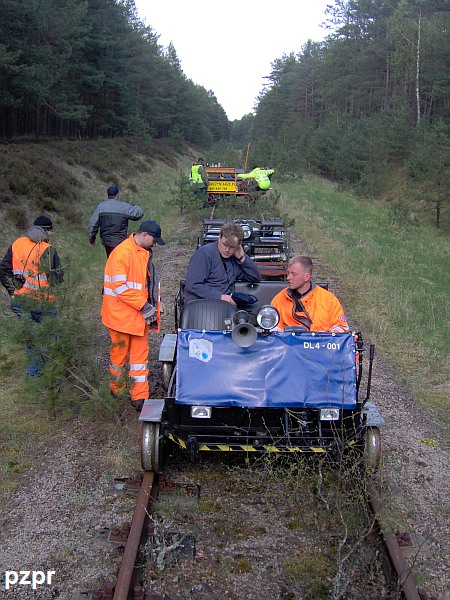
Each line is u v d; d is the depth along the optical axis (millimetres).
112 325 6148
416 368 8398
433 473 5570
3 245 14484
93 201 22578
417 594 3750
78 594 3957
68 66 33344
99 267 14266
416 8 50750
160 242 6152
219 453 5715
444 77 45531
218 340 5270
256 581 4094
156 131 63062
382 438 6168
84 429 6227
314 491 5047
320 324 5629
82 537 4543
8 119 35344
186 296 6383
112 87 45406
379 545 4332
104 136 49281
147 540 4402
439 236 24906
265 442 5027
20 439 6035
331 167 44938
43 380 6086
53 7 32531
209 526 4660
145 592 3912
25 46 28219
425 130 38625
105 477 5324
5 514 4832
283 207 24828
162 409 5164
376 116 51344
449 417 6895
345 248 17219
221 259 6488
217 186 23375
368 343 9305
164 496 5008
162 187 32250
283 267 9984
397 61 48344
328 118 57844
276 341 5266
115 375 6297
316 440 5016
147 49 60125
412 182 32375
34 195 18062
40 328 6133
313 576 4113
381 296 12102
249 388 5062
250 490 5129
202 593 3973
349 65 64562
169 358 6180
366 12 64062
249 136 106938
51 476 5359
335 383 5113
